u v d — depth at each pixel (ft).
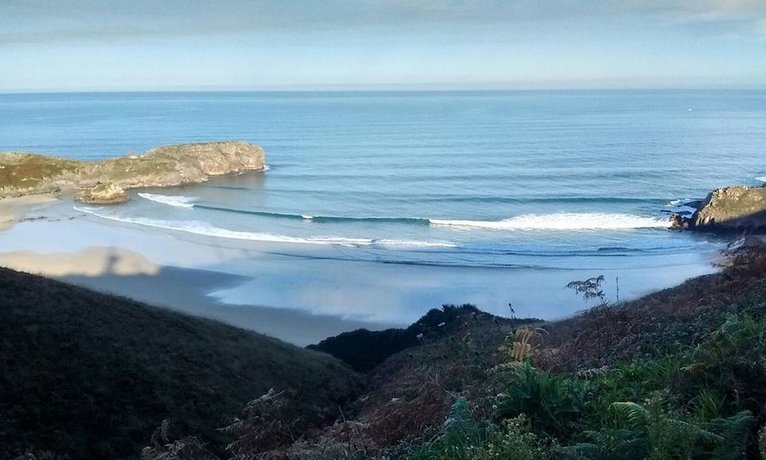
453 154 348.59
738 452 11.75
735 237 160.56
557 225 181.47
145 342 62.59
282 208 219.41
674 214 184.75
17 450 41.45
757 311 21.39
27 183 258.16
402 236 173.06
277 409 30.45
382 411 28.27
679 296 45.75
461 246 159.43
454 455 13.91
